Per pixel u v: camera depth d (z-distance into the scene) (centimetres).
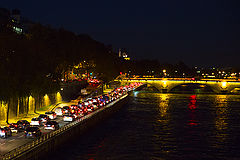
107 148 7481
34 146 5541
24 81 8788
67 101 14625
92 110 11481
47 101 12312
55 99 13362
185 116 12862
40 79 9894
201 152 7412
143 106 16375
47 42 13900
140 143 8106
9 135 6619
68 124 8088
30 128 6469
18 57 8688
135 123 11100
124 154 7069
